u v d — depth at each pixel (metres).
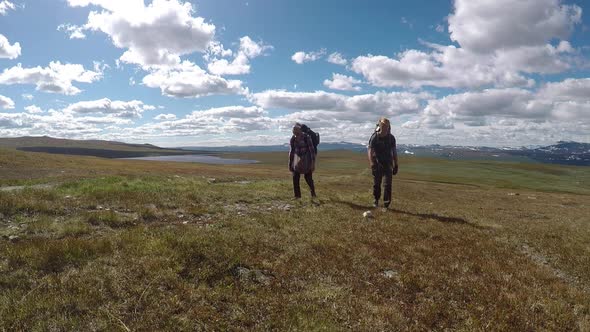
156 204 5.77
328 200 7.84
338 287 3.27
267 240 4.25
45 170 19.53
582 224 8.67
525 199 19.30
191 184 8.75
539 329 2.87
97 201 5.52
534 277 3.94
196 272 3.17
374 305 3.01
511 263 4.36
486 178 68.94
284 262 3.71
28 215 4.48
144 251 3.36
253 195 7.53
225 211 5.85
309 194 8.73
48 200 5.28
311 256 3.96
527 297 3.37
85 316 2.44
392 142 7.27
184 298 2.80
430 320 2.88
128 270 3.03
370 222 5.79
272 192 8.26
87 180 7.95
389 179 7.26
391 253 4.30
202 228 4.39
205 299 2.83
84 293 2.66
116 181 7.98
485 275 3.88
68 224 4.17
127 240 3.61
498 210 11.43
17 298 2.57
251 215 5.52
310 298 3.02
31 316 2.40
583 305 3.30
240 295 2.94
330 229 5.13
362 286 3.38
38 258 3.07
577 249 5.30
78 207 5.11
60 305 2.52
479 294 3.38
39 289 2.69
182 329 2.44
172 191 6.98
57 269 3.02
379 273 3.75
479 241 5.25
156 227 4.36
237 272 3.32
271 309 2.80
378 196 7.37
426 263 4.09
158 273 3.03
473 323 2.88
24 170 19.03
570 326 2.96
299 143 7.75
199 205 6.04
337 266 3.76
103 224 4.45
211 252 3.49
